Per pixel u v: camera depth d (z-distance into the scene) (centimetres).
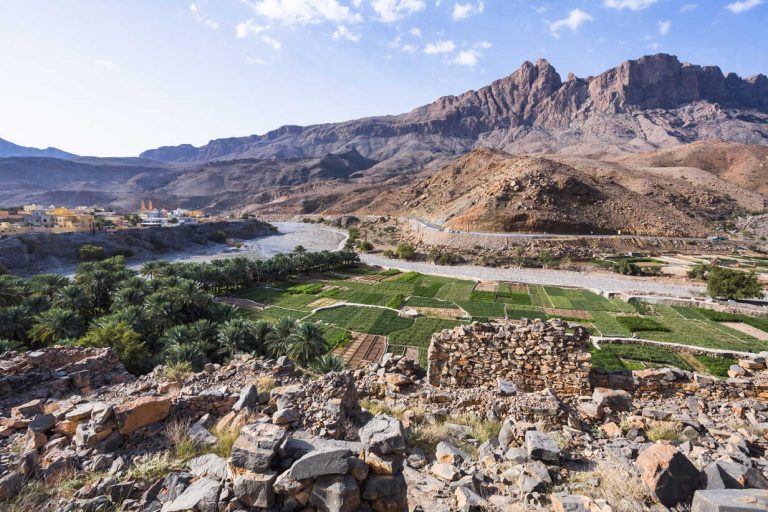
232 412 858
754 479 640
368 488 522
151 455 731
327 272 9300
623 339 4341
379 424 593
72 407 847
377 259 11031
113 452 739
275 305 6253
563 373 1276
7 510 577
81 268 6425
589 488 681
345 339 4594
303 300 6581
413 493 679
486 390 1220
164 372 1358
